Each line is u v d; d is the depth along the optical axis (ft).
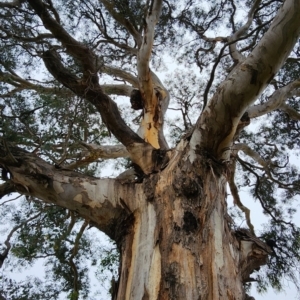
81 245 31.63
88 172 29.35
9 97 21.30
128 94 27.58
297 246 26.21
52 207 26.55
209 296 12.58
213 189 15.23
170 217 14.58
